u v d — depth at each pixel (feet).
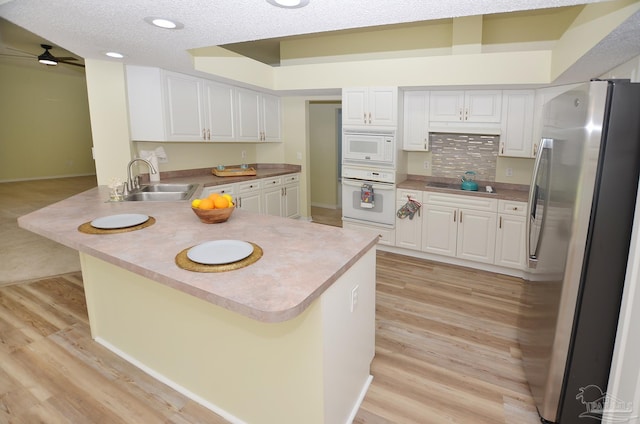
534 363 6.47
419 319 9.30
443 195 13.04
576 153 5.08
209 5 5.96
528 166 13.24
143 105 11.84
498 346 8.11
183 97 12.53
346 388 5.80
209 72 12.42
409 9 5.99
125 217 7.05
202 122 13.39
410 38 14.87
